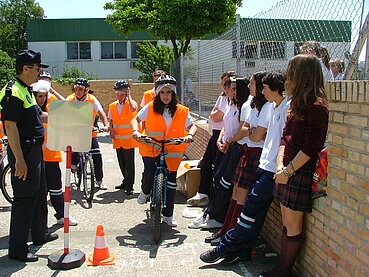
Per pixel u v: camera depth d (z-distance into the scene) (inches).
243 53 237.3
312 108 126.0
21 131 164.2
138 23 518.0
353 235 118.0
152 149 198.7
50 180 206.5
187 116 206.5
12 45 1558.8
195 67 391.5
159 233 185.9
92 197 244.7
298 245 142.6
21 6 1595.7
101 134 583.5
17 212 166.6
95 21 1068.5
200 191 243.1
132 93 689.6
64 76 979.9
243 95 191.0
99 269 161.0
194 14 477.4
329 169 129.4
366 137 112.4
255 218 158.1
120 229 206.7
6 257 171.9
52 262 161.8
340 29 146.4
